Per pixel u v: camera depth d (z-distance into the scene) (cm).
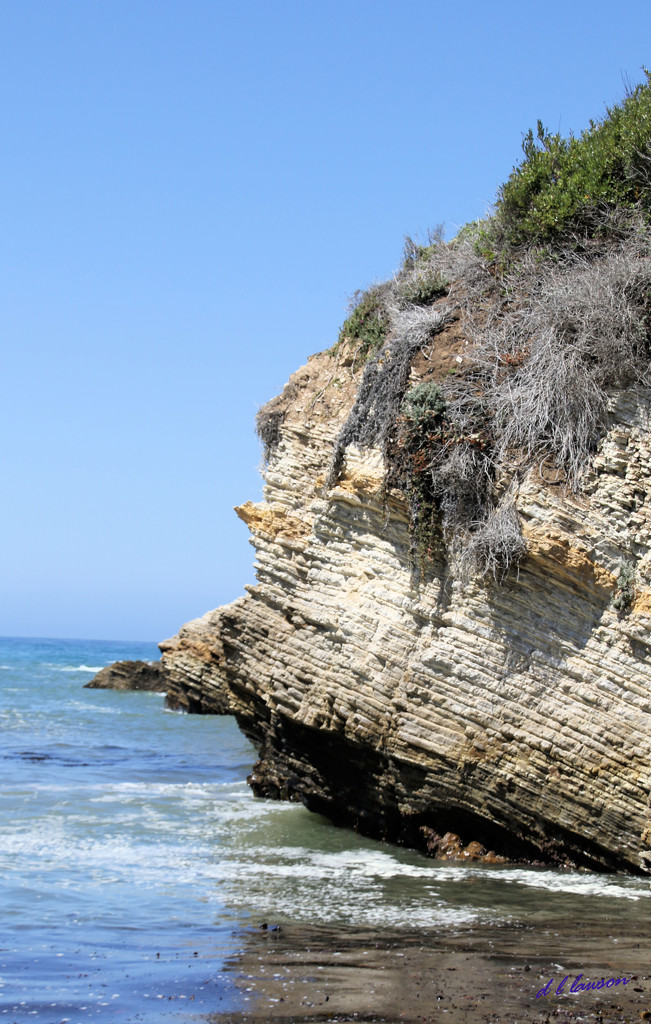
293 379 2038
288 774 1908
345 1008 782
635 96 1891
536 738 1419
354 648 1627
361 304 2039
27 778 2331
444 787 1495
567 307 1584
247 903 1182
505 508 1470
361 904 1188
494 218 1978
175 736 3612
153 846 1540
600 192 1764
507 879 1359
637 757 1369
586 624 1426
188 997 809
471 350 1686
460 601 1508
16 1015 759
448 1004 796
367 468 1688
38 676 8344
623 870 1405
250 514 1919
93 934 1022
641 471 1457
